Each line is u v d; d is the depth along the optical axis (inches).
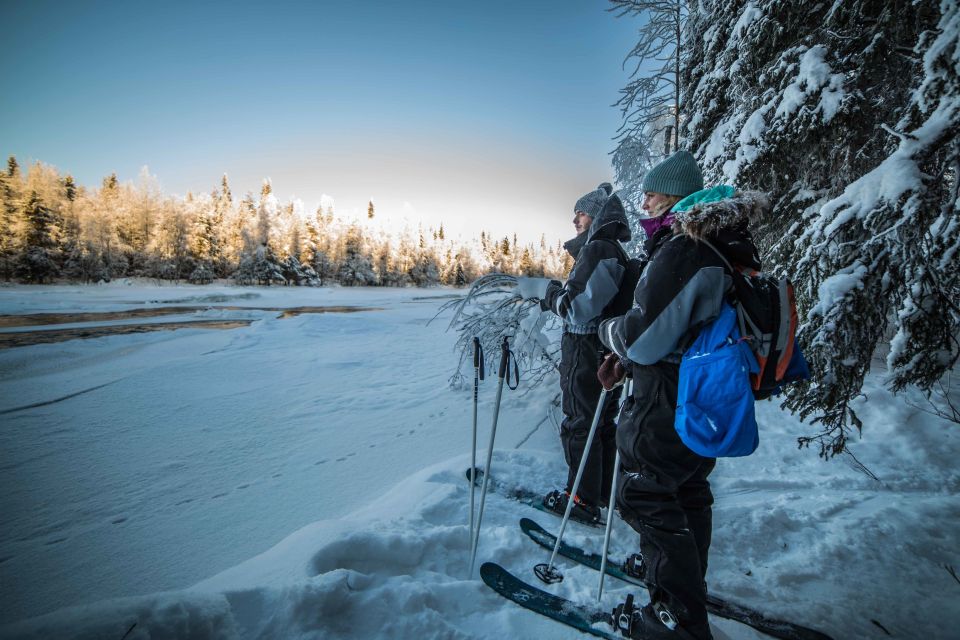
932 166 87.6
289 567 61.3
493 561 70.0
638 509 54.8
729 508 89.1
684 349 50.5
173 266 1460.4
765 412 142.7
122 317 539.8
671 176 61.1
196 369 237.9
